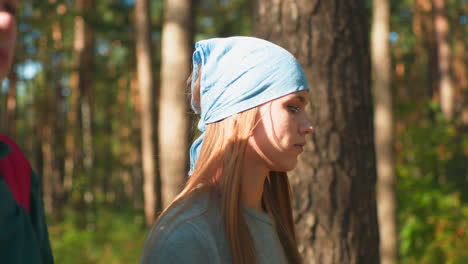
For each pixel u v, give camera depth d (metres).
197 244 0.97
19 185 0.75
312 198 2.33
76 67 14.29
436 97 16.56
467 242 6.29
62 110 15.92
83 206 13.13
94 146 18.31
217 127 1.10
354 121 2.38
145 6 9.59
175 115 6.38
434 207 6.68
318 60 2.35
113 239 9.60
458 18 17.06
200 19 17.31
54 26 14.10
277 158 1.09
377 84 7.27
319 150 2.34
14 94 13.76
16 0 0.69
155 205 9.35
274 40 2.41
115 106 21.59
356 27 2.43
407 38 17.25
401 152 7.86
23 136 20.72
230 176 1.05
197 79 1.21
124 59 17.11
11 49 0.68
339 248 2.32
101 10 14.54
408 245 6.55
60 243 9.14
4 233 0.70
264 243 1.12
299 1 2.37
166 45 6.53
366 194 2.40
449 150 7.77
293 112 1.10
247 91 1.07
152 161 9.41
